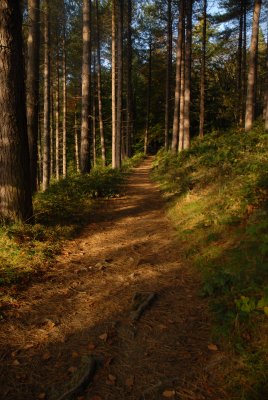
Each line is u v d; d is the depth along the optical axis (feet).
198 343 12.24
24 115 23.88
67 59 95.20
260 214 18.83
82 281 17.80
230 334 11.88
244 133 50.62
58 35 76.28
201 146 55.77
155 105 138.62
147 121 129.08
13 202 23.65
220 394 9.90
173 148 74.90
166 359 11.62
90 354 11.99
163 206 33.58
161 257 20.62
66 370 11.27
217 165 36.04
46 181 54.54
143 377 10.87
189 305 14.74
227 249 18.01
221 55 124.88
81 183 41.75
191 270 18.03
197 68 124.47
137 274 18.39
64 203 32.50
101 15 87.61
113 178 52.95
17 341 12.78
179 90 73.92
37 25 37.91
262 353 10.69
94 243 23.95
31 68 37.91
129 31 91.04
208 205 25.61
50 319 14.16
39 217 26.48
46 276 18.15
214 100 120.88
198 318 13.73
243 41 98.68
